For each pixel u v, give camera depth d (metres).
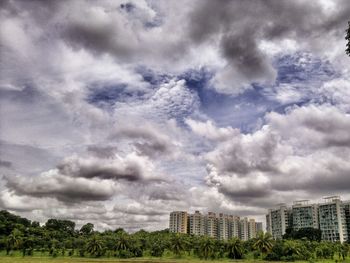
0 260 144.00
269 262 155.38
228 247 177.25
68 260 150.50
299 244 176.50
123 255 179.12
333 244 197.25
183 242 183.62
